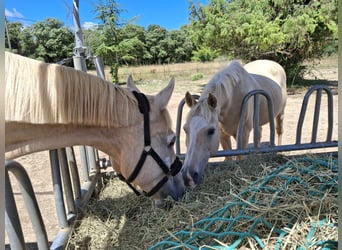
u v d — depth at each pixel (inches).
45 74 46.2
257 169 87.6
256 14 390.0
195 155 81.0
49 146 50.5
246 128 113.0
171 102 340.8
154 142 58.0
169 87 59.1
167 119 59.5
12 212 37.1
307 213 53.7
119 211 83.6
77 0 88.0
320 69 666.2
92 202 88.8
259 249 48.9
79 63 86.8
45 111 46.6
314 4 383.6
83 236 71.7
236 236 52.3
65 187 73.6
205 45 452.1
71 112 48.7
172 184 64.8
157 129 58.2
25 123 46.5
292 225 52.7
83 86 49.4
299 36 379.2
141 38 1278.3
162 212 73.6
